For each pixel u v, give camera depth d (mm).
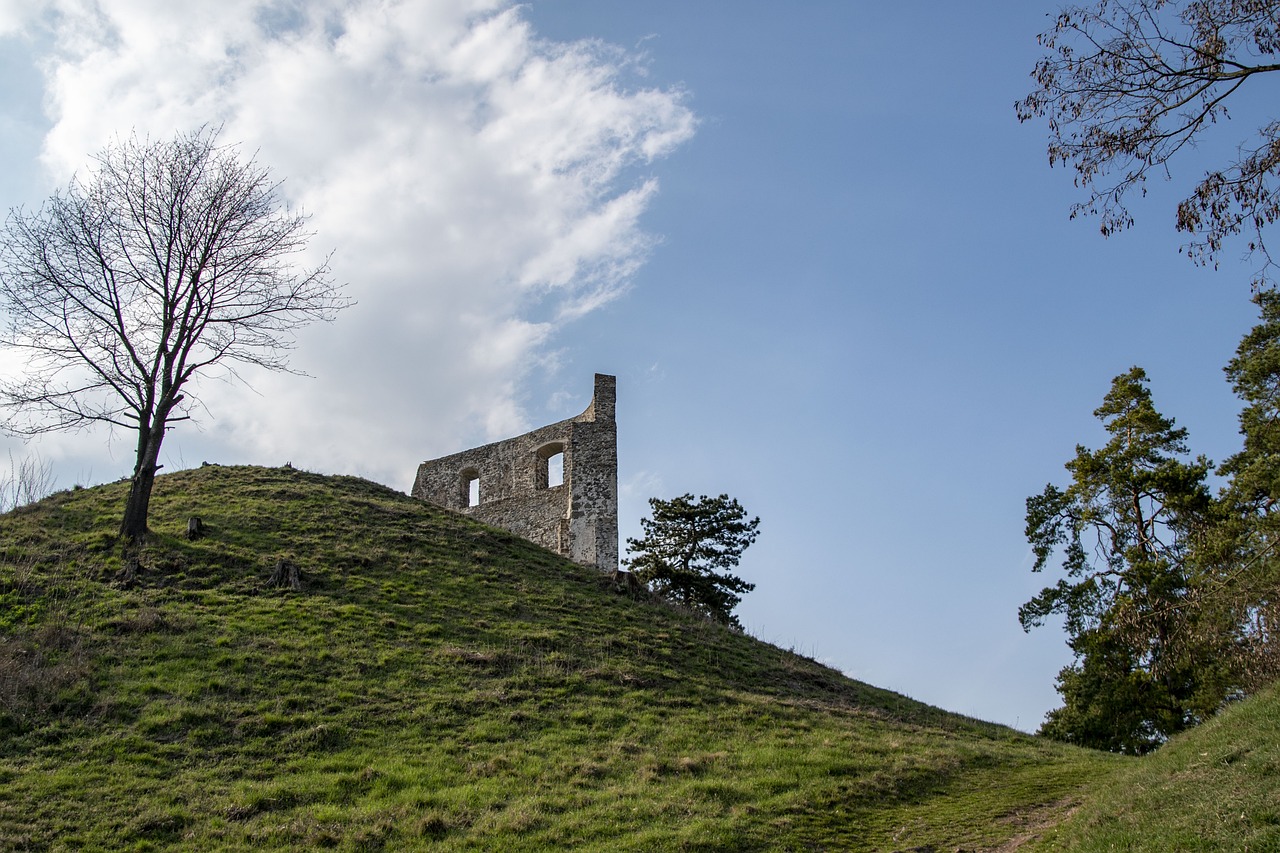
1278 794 13562
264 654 24375
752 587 49375
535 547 39938
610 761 21250
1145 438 39094
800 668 32344
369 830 16859
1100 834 14992
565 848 16703
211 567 29938
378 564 33125
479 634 28703
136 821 16438
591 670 27188
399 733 21516
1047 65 15508
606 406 50594
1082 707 35625
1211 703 31719
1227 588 23688
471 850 16438
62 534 31078
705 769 21281
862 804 19969
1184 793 15203
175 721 20328
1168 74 14734
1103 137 15375
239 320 34062
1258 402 32219
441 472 54438
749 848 17266
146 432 32250
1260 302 34062
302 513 37031
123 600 26391
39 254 31906
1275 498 29562
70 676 21547
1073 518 39906
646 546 50469
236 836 16297
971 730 29062
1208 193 14695
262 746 20000
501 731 22344
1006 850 16875
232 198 34688
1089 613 37375
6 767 17812
